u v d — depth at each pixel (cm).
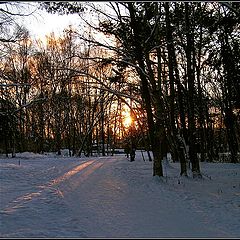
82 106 5378
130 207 1167
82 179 1886
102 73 3700
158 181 1838
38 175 2022
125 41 1888
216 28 2095
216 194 1509
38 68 4191
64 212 1058
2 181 1714
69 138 5653
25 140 5494
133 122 3966
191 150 2084
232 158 3556
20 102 4606
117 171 2378
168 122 2588
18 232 824
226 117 3522
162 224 945
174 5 2134
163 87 2808
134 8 1850
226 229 917
